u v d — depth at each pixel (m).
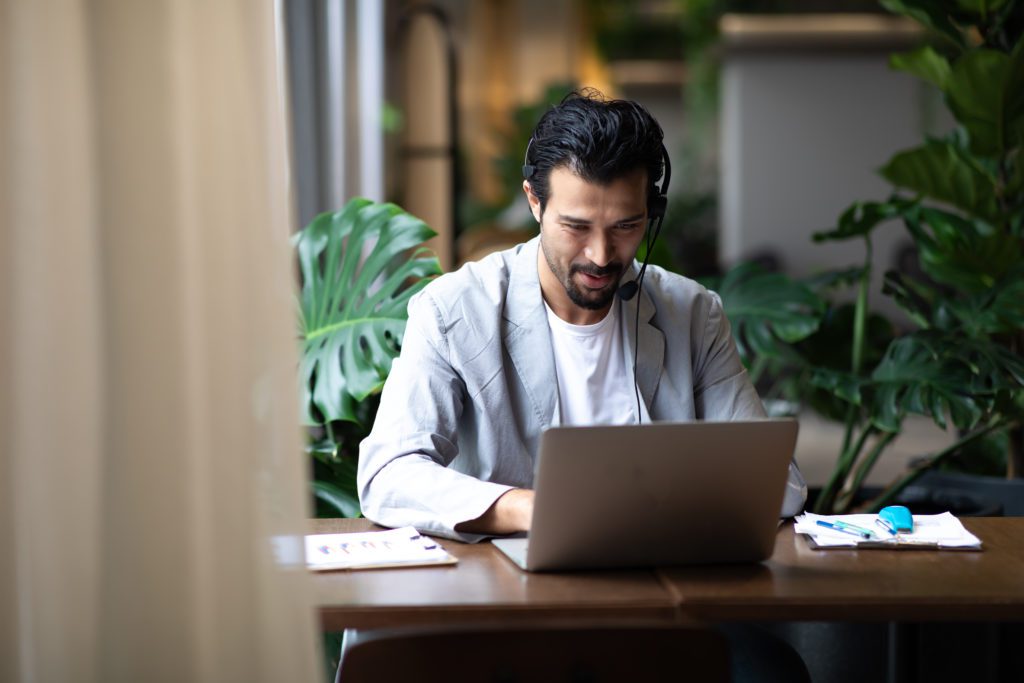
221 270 1.40
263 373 1.42
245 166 1.42
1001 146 3.04
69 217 1.37
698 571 1.65
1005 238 2.93
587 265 1.90
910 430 6.74
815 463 5.72
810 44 9.74
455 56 5.08
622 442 1.55
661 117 15.71
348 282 2.64
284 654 1.41
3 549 1.36
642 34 14.46
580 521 1.59
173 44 1.38
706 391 2.18
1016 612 1.50
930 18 3.02
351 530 1.90
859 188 9.91
